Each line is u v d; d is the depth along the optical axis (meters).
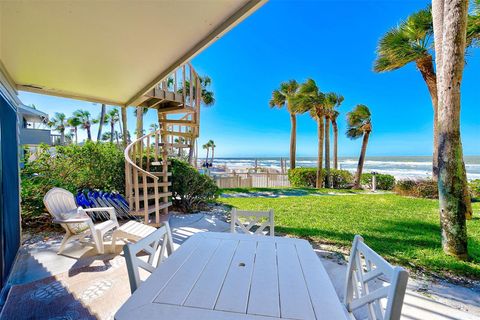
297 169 12.46
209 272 1.25
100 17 1.72
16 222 2.99
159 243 1.75
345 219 4.86
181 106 5.25
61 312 1.87
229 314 0.91
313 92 11.06
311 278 1.20
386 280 2.27
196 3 1.60
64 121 30.83
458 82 2.91
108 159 5.12
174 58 2.52
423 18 6.30
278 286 1.12
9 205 2.63
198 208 5.72
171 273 1.24
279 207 6.10
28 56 2.36
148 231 3.01
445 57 2.97
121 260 2.81
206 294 1.04
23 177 4.24
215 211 5.58
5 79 2.61
